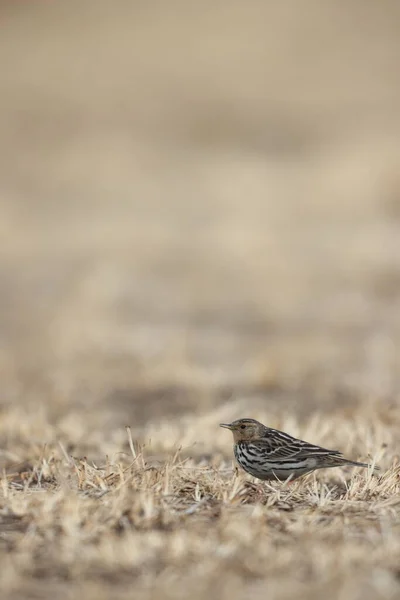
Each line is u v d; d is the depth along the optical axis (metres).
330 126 64.38
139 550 8.89
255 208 44.53
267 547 8.95
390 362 22.19
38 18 89.19
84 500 10.19
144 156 58.53
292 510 10.38
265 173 53.78
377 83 73.56
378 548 8.95
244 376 21.02
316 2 89.75
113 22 88.12
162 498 10.30
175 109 69.31
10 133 63.97
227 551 8.87
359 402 17.92
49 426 15.94
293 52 80.19
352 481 11.39
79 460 12.19
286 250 35.38
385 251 34.69
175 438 14.77
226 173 54.19
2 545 9.34
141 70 77.06
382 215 40.97
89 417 17.50
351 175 44.72
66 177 54.09
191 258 34.88
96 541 9.31
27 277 33.22
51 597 8.16
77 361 23.08
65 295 30.45
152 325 26.72
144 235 38.78
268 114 67.75
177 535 9.20
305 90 72.19
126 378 20.91
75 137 63.12
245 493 10.76
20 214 44.16
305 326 26.30
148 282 31.72
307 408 18.09
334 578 8.33
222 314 27.86
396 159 44.84
